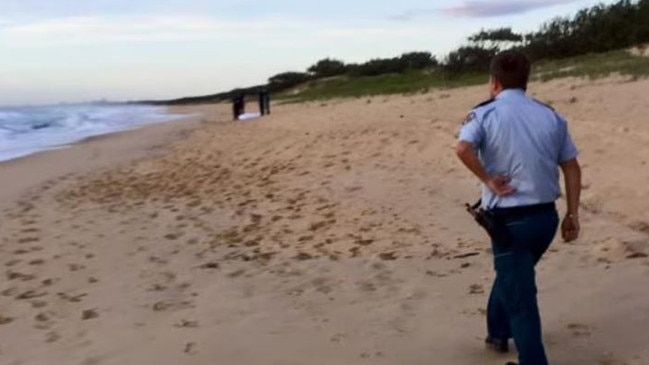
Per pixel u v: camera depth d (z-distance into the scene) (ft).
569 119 43.04
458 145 13.20
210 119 137.08
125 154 67.92
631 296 18.17
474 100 68.54
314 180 38.52
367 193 33.53
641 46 105.40
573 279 19.75
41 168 58.34
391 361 15.65
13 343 18.39
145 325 18.97
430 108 67.56
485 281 20.45
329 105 112.06
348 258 24.09
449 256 23.22
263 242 27.32
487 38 131.44
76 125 143.33
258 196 36.32
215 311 19.66
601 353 15.25
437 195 31.71
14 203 40.73
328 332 17.51
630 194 26.94
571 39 120.57
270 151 54.13
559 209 26.32
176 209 35.24
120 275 24.14
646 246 21.80
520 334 13.38
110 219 34.01
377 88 153.38
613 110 44.11
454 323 17.51
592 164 31.94
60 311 20.72
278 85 269.44
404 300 19.43
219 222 31.48
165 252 26.89
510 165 13.07
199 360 16.33
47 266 25.91
